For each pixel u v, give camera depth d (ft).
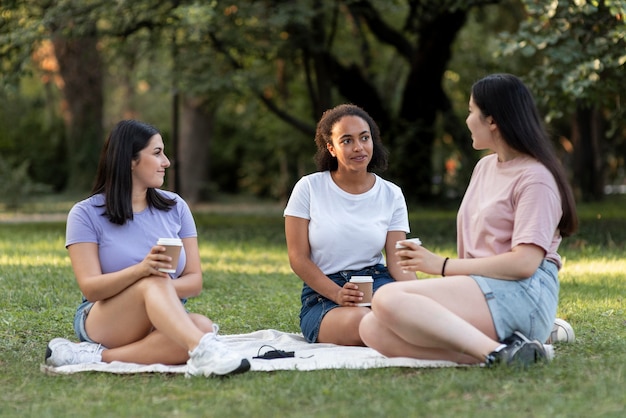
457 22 83.56
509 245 18.69
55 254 47.19
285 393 16.76
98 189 20.85
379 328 19.24
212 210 107.24
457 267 18.45
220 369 18.07
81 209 20.44
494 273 18.34
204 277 37.88
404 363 18.66
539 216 18.11
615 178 139.74
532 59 80.74
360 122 22.44
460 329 17.90
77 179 122.83
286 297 32.50
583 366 18.56
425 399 16.10
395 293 18.34
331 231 22.53
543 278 18.75
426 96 90.07
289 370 18.79
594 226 60.08
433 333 18.02
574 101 50.83
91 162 122.31
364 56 97.45
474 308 18.29
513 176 18.61
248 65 85.15
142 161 20.63
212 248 52.42
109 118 162.30
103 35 68.90
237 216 91.86
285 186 122.93
